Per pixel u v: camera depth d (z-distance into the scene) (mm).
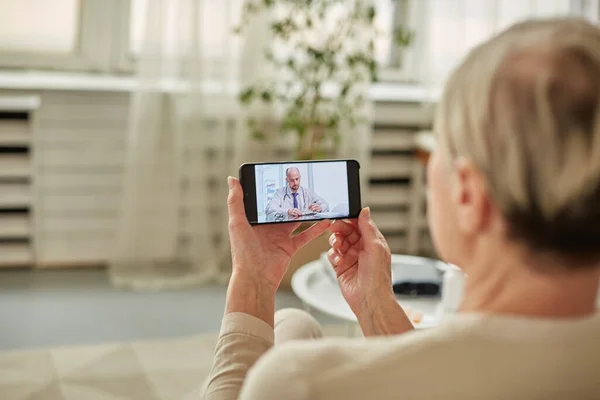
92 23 3605
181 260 3650
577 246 579
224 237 3688
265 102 3523
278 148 3641
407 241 4102
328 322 3078
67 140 3508
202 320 3135
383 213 4047
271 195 1097
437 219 660
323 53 3332
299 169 1114
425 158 3785
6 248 3549
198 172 3557
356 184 1121
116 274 3543
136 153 3473
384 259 1016
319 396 606
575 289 607
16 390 2438
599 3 3908
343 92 3385
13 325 2979
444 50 3828
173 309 3234
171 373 2621
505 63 579
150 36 3393
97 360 2688
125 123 3555
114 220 3639
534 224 574
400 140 3959
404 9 3840
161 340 2896
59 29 3596
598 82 560
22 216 3531
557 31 589
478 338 596
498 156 572
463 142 594
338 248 1043
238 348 865
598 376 594
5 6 3508
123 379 2557
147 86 3424
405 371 600
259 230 1037
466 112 592
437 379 593
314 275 2471
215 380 848
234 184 948
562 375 587
